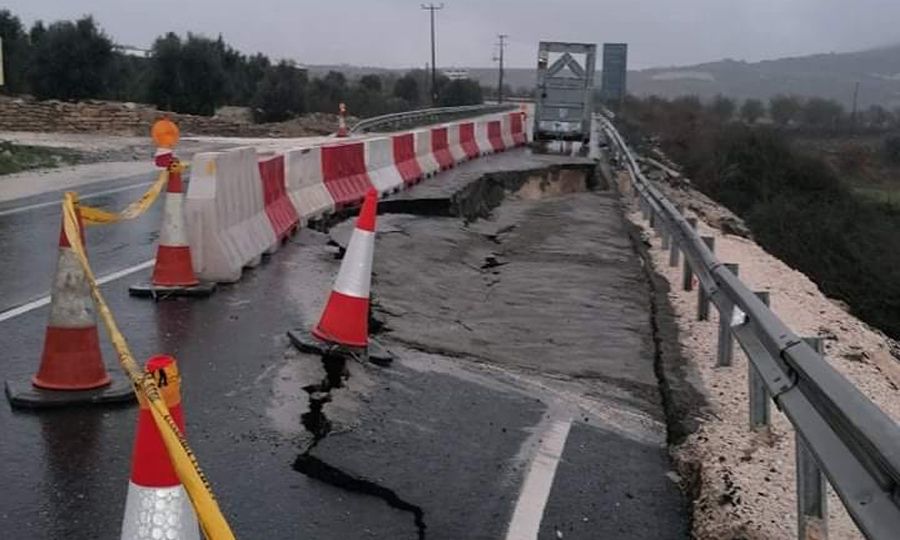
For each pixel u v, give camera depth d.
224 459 5.45
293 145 32.59
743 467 5.66
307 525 4.76
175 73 49.62
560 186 26.88
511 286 11.53
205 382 6.76
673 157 53.22
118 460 5.41
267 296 9.48
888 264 39.69
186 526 3.49
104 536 4.53
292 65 59.03
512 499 5.27
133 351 7.42
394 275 11.15
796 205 44.53
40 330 8.05
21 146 26.17
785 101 85.06
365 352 7.62
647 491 5.59
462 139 27.89
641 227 17.39
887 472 3.42
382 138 18.62
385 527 4.81
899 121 88.12
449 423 6.36
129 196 17.92
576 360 8.32
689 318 9.84
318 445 5.73
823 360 4.48
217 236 9.83
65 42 44.41
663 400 7.36
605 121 40.34
